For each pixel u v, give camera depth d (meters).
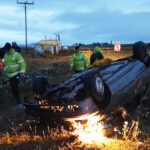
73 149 3.68
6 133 4.64
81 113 3.98
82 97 4.27
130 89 5.09
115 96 4.56
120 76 5.02
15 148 3.90
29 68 15.91
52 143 4.01
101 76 4.59
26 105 4.57
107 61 6.32
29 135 4.48
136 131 4.14
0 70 10.54
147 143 3.77
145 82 5.86
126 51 32.34
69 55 31.58
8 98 7.54
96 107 4.14
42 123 4.91
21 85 9.15
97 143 3.86
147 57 6.29
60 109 4.12
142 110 5.69
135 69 5.61
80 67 8.65
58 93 4.53
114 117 5.00
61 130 4.51
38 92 4.81
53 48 36.78
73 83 4.71
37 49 30.70
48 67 15.66
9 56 6.85
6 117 5.75
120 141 3.87
